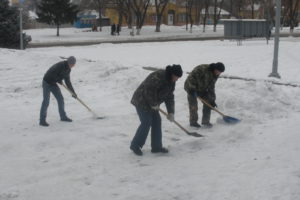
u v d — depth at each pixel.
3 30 29.12
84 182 5.65
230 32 31.09
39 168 6.23
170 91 6.46
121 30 56.91
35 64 17.61
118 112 9.80
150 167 6.11
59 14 50.56
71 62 8.65
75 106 10.59
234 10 77.50
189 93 8.30
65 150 7.03
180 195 5.12
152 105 6.32
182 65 18.23
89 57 22.12
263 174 5.50
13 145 7.32
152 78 6.30
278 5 13.92
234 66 17.88
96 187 5.47
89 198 5.16
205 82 8.17
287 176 5.34
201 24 79.44
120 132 8.06
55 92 8.83
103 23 70.44
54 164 6.37
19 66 17.19
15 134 8.05
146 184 5.50
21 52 19.78
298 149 6.30
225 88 10.50
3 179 5.82
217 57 21.16
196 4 69.88
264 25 32.00
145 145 7.26
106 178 5.75
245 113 8.90
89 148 7.09
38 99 11.75
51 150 7.05
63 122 8.95
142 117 6.54
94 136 7.81
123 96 11.45
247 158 6.17
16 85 13.90
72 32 57.22
